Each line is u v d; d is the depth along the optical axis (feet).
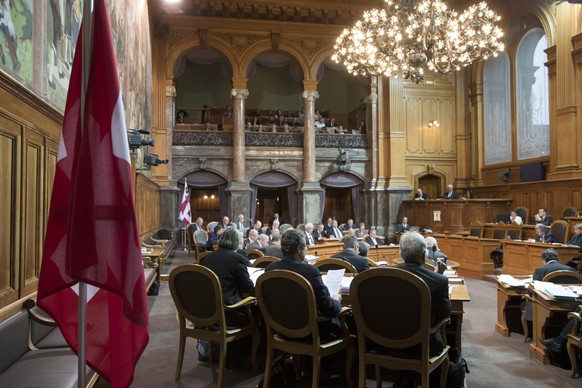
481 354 18.11
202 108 75.15
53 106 15.48
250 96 78.18
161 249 32.50
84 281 7.88
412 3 38.19
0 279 11.55
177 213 60.49
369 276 11.51
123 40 30.50
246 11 60.49
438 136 67.62
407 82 67.15
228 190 59.67
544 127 53.72
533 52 55.83
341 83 80.69
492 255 42.01
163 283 33.83
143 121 43.68
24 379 9.97
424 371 11.16
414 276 11.00
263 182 62.13
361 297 11.76
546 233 36.55
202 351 16.74
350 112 79.30
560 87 49.57
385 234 62.69
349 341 13.93
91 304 9.46
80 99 8.98
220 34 60.64
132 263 8.13
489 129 63.67
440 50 38.86
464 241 41.22
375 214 63.31
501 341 19.97
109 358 9.22
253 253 24.38
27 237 13.42
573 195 47.65
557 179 49.42
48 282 8.58
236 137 60.49
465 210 56.39
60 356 11.63
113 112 8.40
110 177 8.23
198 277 14.25
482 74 65.16
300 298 12.67
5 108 11.74
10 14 12.66
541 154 54.29
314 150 62.39
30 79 14.17
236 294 15.34
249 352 17.38
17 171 12.52
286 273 12.72
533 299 17.94
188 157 60.18
